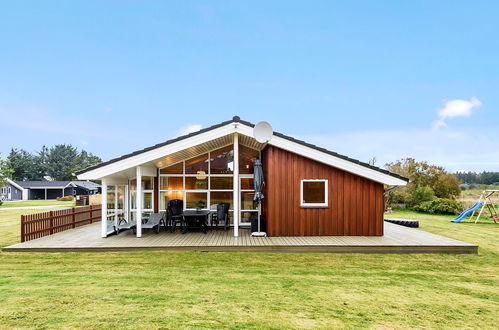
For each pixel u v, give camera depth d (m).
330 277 6.66
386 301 5.34
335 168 10.48
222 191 12.49
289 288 5.89
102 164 9.82
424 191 25.02
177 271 6.98
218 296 5.39
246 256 8.34
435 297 5.59
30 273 6.86
